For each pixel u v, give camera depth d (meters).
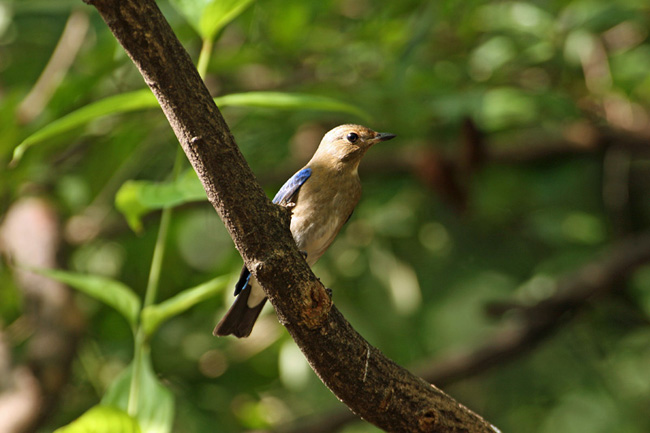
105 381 11.52
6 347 11.20
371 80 11.27
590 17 10.84
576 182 12.20
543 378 12.48
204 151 4.56
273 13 10.73
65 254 11.84
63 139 10.23
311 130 11.86
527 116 11.38
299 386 10.91
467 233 12.27
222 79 12.25
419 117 10.40
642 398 12.23
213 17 6.24
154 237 12.02
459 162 11.46
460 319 11.79
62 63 11.03
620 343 12.55
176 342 11.92
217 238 12.33
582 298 11.29
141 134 10.52
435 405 5.31
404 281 11.45
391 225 11.84
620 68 12.02
